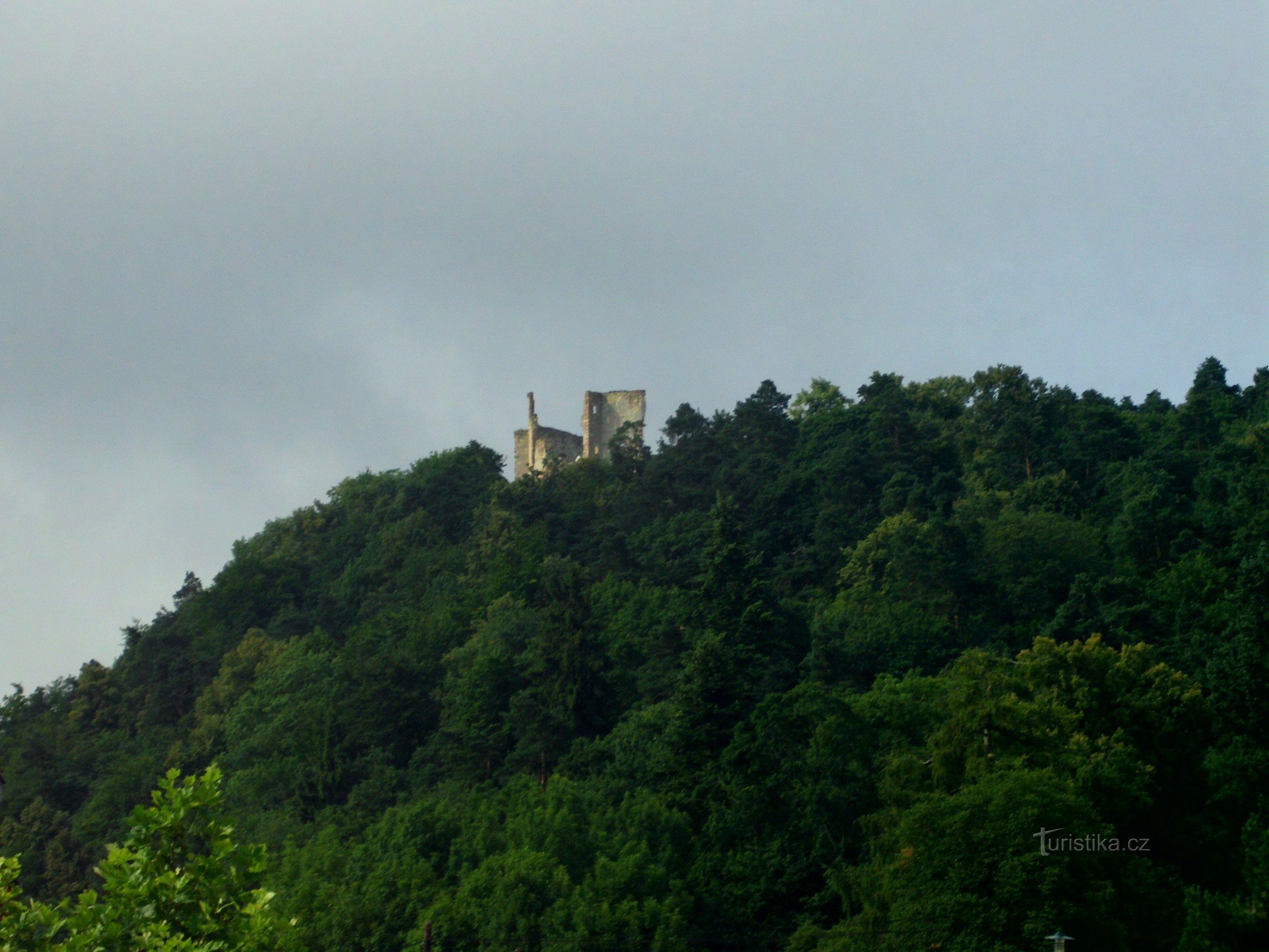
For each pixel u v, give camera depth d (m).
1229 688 83.50
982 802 65.06
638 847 87.12
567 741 116.69
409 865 90.12
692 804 94.12
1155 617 111.88
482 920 81.19
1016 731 75.50
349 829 110.75
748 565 117.69
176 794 38.44
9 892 36.12
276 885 94.25
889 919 68.12
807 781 86.75
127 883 36.34
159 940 34.69
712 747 97.12
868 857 81.56
